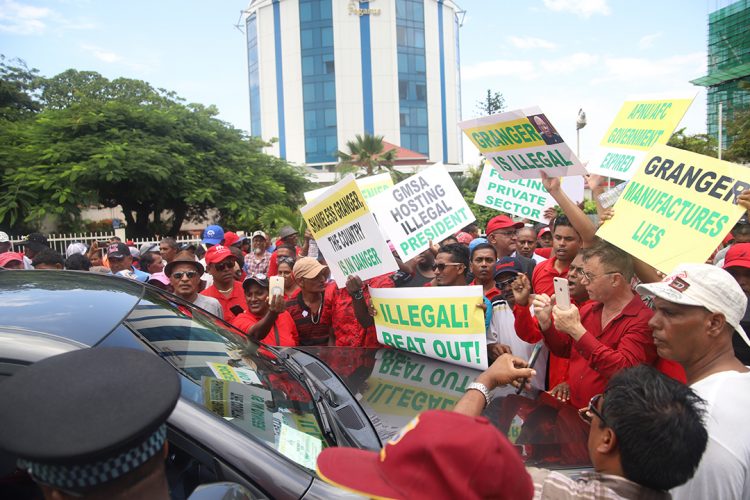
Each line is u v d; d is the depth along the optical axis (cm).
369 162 3931
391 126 6444
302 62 6438
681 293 205
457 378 306
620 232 313
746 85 2952
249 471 177
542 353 357
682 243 286
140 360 104
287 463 186
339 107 6412
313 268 429
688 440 148
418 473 106
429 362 332
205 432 180
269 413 211
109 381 97
